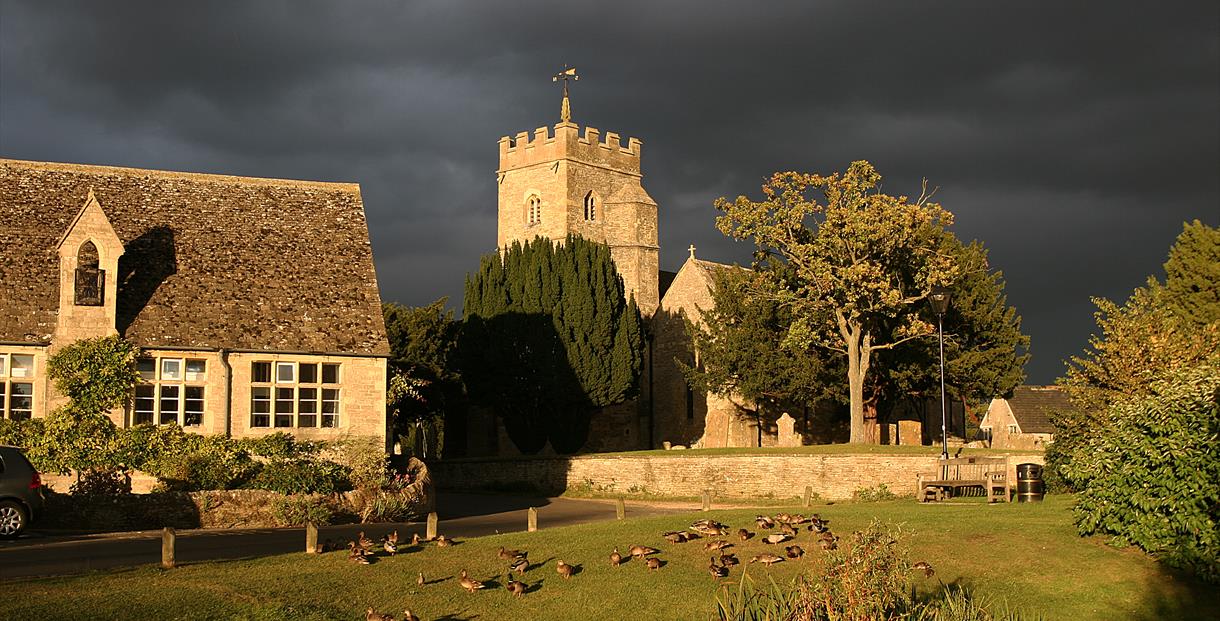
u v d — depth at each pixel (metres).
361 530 27.25
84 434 31.73
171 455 31.88
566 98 72.12
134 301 34.06
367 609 17.34
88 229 33.09
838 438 61.84
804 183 47.91
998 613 18.20
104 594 16.98
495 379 56.09
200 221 37.44
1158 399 21.73
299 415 34.81
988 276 54.72
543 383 54.91
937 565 20.58
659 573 19.67
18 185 36.19
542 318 55.75
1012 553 21.20
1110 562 20.66
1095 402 35.62
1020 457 39.88
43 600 16.47
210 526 28.23
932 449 43.03
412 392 51.28
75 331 32.53
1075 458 23.75
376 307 36.94
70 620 15.76
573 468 47.00
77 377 32.03
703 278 63.06
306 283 36.72
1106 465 21.98
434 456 80.81
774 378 51.91
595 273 56.81
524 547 21.42
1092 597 19.30
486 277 58.34
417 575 19.25
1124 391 34.59
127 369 32.69
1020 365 54.25
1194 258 46.69
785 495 42.16
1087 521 22.16
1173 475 20.55
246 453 33.19
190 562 19.52
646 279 70.75
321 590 17.97
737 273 55.16
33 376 32.28
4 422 31.34
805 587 16.59
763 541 21.62
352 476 32.72
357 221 39.41
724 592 18.52
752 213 48.00
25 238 34.44
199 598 17.06
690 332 55.94
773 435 59.81
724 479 43.41
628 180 74.62
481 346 57.47
